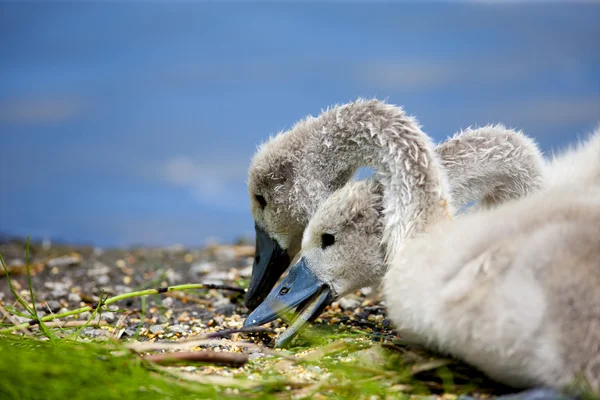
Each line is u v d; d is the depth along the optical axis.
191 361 7.95
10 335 8.80
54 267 13.95
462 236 7.71
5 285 12.71
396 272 8.05
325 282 9.12
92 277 13.29
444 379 7.48
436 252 7.74
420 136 9.05
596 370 6.49
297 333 8.98
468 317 7.03
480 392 7.29
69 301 11.69
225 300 11.45
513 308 6.75
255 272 10.30
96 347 7.88
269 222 10.11
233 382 7.29
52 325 9.59
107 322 10.57
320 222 9.05
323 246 9.16
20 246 16.31
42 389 6.98
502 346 6.85
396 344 8.33
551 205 7.73
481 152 9.88
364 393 7.17
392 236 8.74
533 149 10.17
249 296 10.26
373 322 10.11
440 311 7.27
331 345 8.34
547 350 6.62
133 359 7.64
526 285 6.75
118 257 15.12
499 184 9.98
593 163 9.97
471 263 7.24
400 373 7.62
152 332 9.80
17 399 6.88
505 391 7.29
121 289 12.44
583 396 6.53
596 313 6.53
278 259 10.20
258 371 7.90
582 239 6.89
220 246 16.42
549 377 6.67
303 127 9.91
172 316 10.79
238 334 9.51
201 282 12.76
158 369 7.59
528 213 7.64
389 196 8.92
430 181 8.76
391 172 8.98
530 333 6.68
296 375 7.75
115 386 7.00
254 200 10.16
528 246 7.01
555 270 6.71
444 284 7.40
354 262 9.06
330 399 7.17
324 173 9.73
